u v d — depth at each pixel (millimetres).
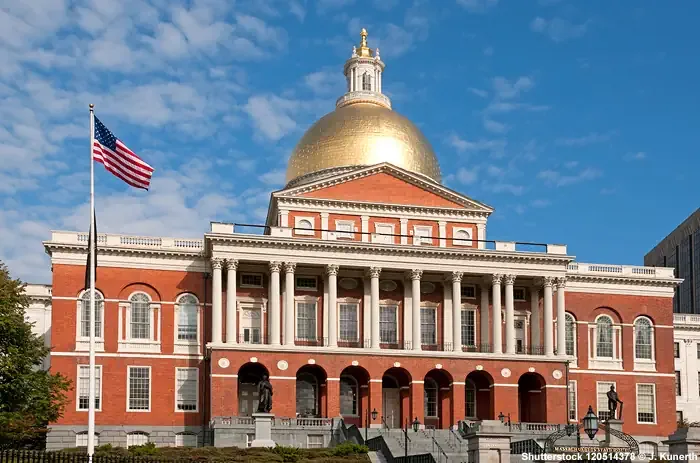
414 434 81062
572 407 97250
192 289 92000
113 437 87438
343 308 93688
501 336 92438
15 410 67125
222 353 86875
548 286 93875
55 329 88500
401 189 97250
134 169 59906
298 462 67125
